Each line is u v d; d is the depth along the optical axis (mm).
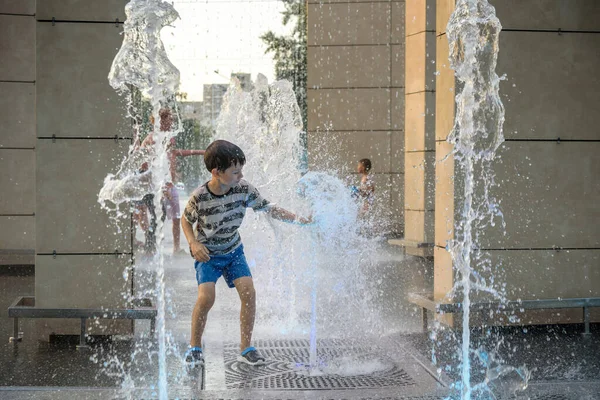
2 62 10570
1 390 3963
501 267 5961
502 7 6008
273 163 10086
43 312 5355
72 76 5535
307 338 5496
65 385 4262
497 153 5957
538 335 5711
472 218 5906
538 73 6039
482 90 5570
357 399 3859
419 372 4496
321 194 6949
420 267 10273
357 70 16844
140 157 5582
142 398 3852
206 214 4566
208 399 3840
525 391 4047
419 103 11875
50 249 5539
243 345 4723
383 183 16828
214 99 21234
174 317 6449
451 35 5500
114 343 5426
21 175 10680
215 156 4453
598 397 3926
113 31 5559
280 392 3990
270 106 10414
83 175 5555
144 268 9797
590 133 6094
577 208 6070
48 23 5508
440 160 6152
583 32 6098
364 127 16859
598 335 5715
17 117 10633
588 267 6082
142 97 5859
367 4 16781
